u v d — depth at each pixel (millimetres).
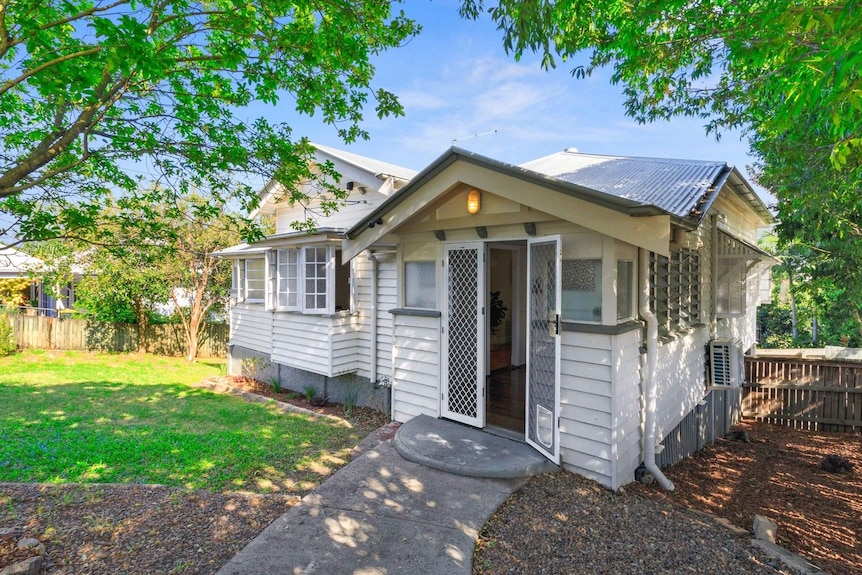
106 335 14484
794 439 7984
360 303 8734
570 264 4621
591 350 4379
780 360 9102
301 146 5156
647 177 6469
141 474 4484
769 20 2918
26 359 12695
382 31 4336
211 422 6852
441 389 5785
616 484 4246
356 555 2977
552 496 3973
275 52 4117
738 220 9539
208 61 4008
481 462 4359
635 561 3086
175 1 3416
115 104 4273
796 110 2711
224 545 3127
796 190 5543
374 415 7820
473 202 5000
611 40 5199
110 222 4785
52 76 2738
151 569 2816
